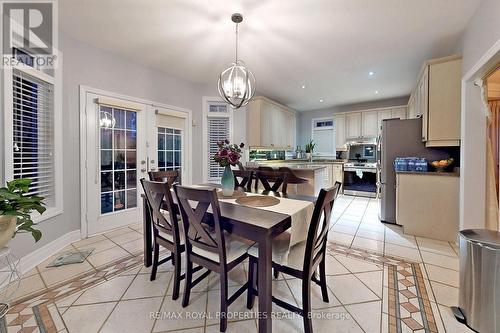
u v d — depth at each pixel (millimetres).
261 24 2357
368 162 5727
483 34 1968
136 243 2680
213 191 1276
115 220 3143
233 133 4555
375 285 1827
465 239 1446
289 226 1467
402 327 1396
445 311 1525
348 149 6094
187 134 4137
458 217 2660
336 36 2596
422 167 2926
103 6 2072
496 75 2695
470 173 2354
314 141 6992
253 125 4797
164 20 2299
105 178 3039
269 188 2508
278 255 1453
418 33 2516
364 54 3057
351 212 4086
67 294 1723
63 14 2189
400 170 3061
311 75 3885
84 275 1990
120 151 3197
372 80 4133
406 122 3275
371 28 2424
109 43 2783
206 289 1810
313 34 2549
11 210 1315
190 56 3148
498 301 1296
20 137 2111
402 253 2396
